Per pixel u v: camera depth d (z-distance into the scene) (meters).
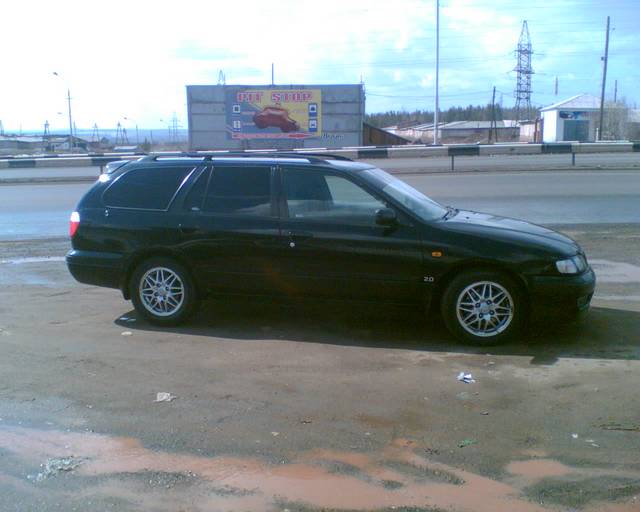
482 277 5.59
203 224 6.16
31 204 16.81
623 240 10.45
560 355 5.39
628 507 3.21
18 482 3.51
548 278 5.46
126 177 6.58
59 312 6.98
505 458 3.72
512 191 16.44
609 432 4.01
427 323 6.38
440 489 3.40
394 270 5.72
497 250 5.52
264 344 5.81
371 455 3.77
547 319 5.59
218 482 3.49
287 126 43.50
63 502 3.31
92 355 5.55
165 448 3.87
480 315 5.64
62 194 18.91
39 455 3.81
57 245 11.29
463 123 94.62
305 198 6.00
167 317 6.36
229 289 6.21
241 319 6.62
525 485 3.43
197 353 5.59
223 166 6.30
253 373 5.09
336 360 5.37
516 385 4.77
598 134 57.12
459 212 6.54
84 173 26.22
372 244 5.73
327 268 5.88
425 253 5.63
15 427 4.17
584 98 63.16
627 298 7.11
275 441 3.95
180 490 3.42
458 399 4.54
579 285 5.48
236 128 43.53
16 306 7.26
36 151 65.06
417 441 3.93
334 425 4.16
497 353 5.49
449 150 25.98
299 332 6.16
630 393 4.57
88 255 6.48
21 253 10.62
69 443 3.95
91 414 4.36
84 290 8.05
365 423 4.18
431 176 20.67
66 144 71.62
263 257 6.02
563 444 3.87
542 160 25.91
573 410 4.33
